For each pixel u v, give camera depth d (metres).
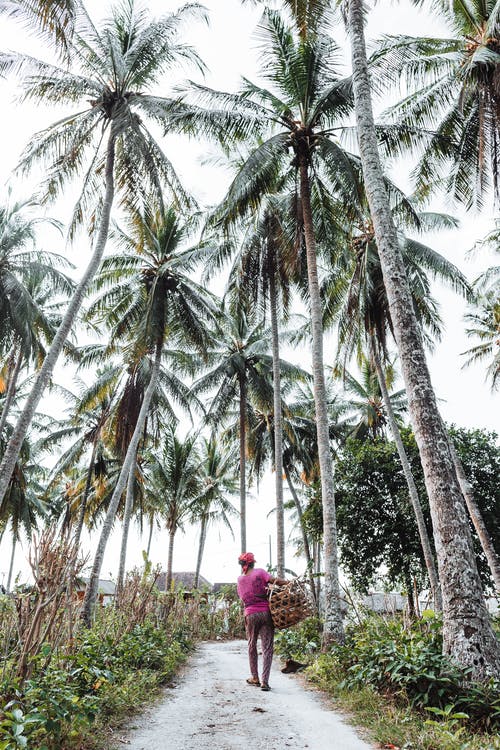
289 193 15.16
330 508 10.20
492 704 4.51
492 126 12.86
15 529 25.11
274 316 16.73
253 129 12.81
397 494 17.97
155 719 4.95
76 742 3.95
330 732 4.39
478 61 11.59
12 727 3.22
